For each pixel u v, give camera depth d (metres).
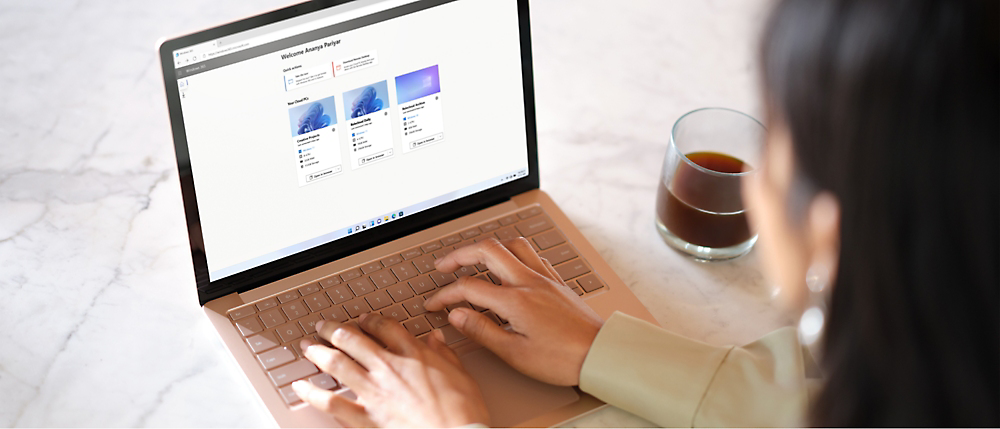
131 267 1.10
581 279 1.09
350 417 0.90
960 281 0.47
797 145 0.49
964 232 0.45
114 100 1.33
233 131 0.94
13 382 0.96
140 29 1.44
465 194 1.14
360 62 0.98
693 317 1.08
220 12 1.48
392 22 0.98
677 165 1.08
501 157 1.14
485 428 0.88
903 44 0.42
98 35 1.42
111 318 1.04
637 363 0.92
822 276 0.58
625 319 0.96
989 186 0.44
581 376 0.93
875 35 0.42
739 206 1.07
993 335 0.48
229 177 0.96
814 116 0.47
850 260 0.51
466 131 1.09
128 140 1.27
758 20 0.49
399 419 0.89
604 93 1.40
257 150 0.96
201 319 1.04
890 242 0.48
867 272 0.50
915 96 0.43
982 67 0.42
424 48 1.01
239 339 0.99
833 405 0.57
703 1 1.58
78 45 1.40
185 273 1.10
